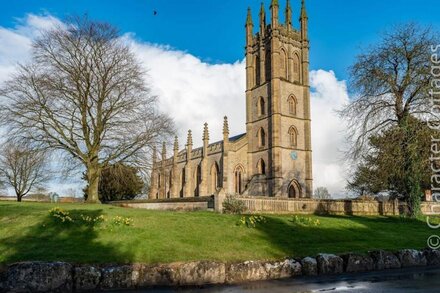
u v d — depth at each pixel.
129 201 48.69
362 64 36.22
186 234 18.58
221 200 33.09
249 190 72.88
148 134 39.00
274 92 72.44
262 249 17.86
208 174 78.19
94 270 13.62
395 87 34.88
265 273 15.96
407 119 33.47
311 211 40.38
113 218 19.80
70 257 14.29
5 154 59.56
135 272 14.08
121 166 39.41
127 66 39.56
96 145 38.41
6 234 16.94
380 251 19.16
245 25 83.62
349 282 15.41
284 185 70.00
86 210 22.16
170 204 40.72
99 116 38.44
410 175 34.47
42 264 13.19
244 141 76.56
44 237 16.50
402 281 15.71
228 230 20.17
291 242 19.75
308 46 79.81
